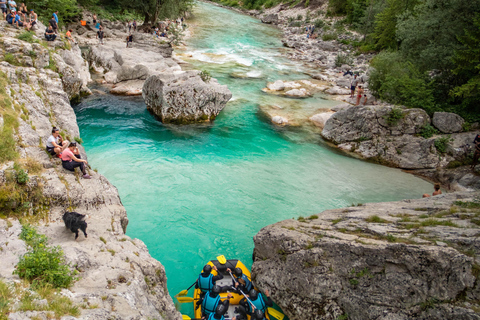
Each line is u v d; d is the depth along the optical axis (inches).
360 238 299.1
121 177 541.3
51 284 212.8
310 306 301.6
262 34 1865.2
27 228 275.6
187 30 1716.3
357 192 554.6
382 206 384.5
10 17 785.6
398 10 1277.1
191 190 530.0
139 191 512.7
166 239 426.9
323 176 599.2
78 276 240.8
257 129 759.7
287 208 502.9
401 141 658.2
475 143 587.8
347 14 1893.5
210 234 442.0
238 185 554.6
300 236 330.0
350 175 608.1
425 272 254.1
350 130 700.7
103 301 217.2
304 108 890.7
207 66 1183.6
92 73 1019.9
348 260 291.1
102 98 842.2
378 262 275.9
